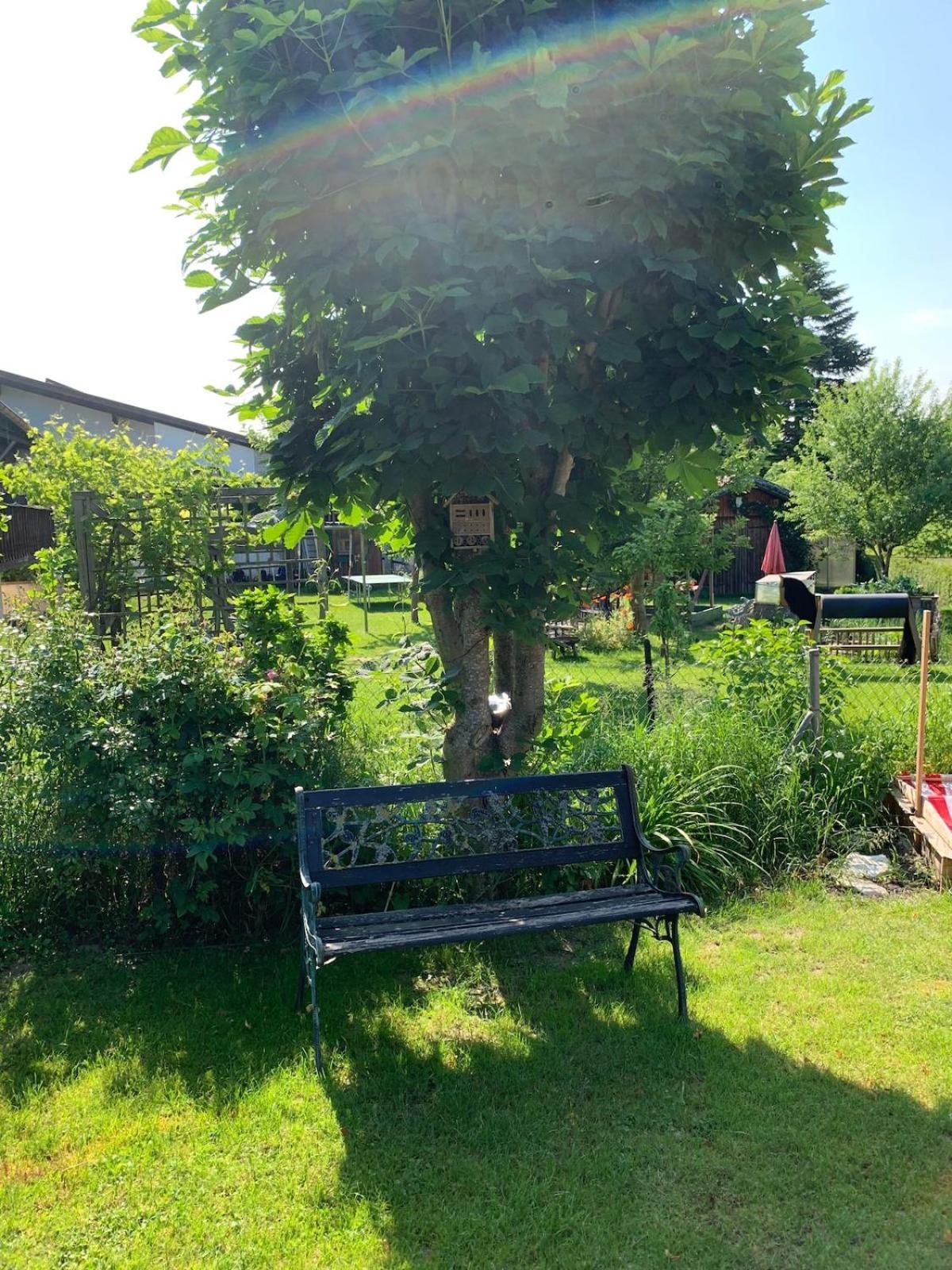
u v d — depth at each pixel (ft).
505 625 12.44
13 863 13.17
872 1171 8.57
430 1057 10.53
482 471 11.32
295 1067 10.31
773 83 11.08
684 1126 9.27
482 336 10.66
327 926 11.03
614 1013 11.51
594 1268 7.43
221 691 13.20
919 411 68.13
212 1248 7.64
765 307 11.65
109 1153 8.84
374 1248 7.65
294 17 9.12
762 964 12.82
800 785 16.98
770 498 91.20
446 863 11.92
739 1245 7.66
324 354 12.82
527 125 9.87
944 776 17.51
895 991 12.01
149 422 75.41
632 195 10.57
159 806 12.50
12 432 62.13
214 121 11.32
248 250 11.51
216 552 28.68
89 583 25.84
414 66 10.41
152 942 13.46
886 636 46.55
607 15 10.73
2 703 12.96
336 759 14.03
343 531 58.44
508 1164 8.68
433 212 10.61
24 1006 11.61
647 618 49.78
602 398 12.17
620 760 16.07
